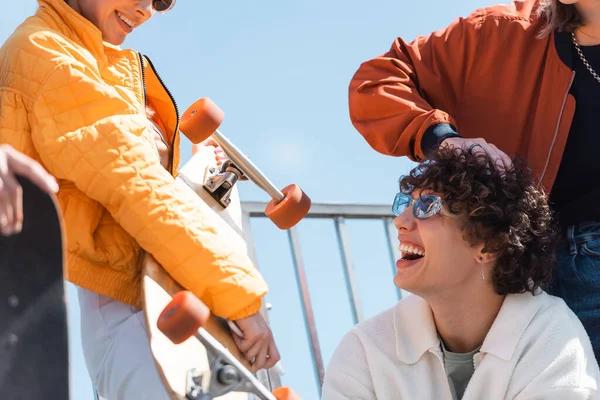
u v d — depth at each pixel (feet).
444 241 8.62
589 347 8.72
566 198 9.57
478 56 9.92
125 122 7.76
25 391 5.63
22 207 5.77
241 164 9.35
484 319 8.82
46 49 7.84
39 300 5.70
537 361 8.48
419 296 8.89
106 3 8.29
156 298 7.48
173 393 7.08
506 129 9.85
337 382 8.92
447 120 9.56
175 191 7.72
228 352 7.40
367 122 10.08
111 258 7.86
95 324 7.96
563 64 9.52
